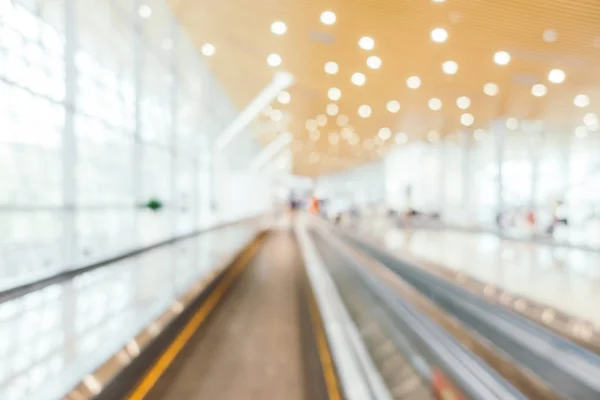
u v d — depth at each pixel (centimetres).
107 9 896
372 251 1264
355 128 2080
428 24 753
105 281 609
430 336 494
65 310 455
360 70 1092
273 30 891
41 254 750
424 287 882
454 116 1517
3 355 333
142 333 399
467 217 2075
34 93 625
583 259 1019
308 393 397
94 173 986
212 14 883
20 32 648
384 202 3528
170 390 381
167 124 1341
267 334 540
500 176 1770
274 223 3003
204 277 683
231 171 2405
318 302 664
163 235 1298
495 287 638
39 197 734
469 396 376
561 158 1577
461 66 962
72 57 646
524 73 972
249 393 391
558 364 451
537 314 512
